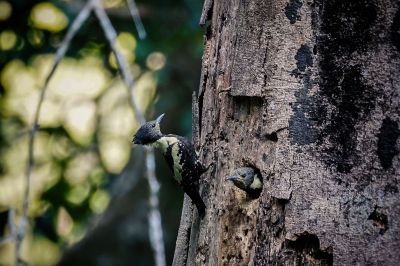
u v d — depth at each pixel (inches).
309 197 275.1
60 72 534.6
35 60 518.6
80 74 538.9
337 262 271.7
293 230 275.1
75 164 550.3
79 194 548.7
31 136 374.0
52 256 580.1
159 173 596.7
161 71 523.8
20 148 541.0
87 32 508.1
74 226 551.8
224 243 303.7
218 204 309.7
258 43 287.6
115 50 379.9
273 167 280.8
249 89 289.3
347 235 272.1
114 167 582.9
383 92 275.1
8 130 535.8
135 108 368.2
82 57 522.6
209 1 324.8
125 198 590.6
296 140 278.1
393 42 275.6
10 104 531.2
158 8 516.1
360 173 274.2
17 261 364.2
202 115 327.3
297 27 281.9
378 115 275.0
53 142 543.2
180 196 600.7
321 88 278.1
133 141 356.5
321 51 279.0
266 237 283.3
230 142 307.4
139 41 502.3
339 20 278.1
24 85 531.2
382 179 273.3
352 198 273.4
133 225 589.9
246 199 301.0
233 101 306.3
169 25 516.1
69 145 545.6
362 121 275.4
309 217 274.2
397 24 275.4
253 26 288.5
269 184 282.5
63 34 508.1
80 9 497.7
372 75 275.6
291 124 279.3
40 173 545.6
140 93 564.7
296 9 282.0
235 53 297.1
